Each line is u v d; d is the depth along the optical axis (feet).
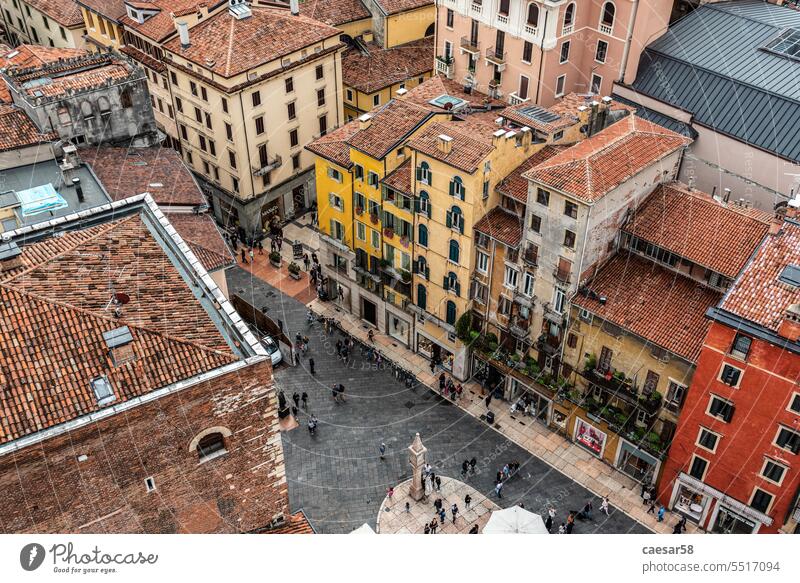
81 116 193.06
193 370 88.74
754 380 142.51
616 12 208.03
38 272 95.50
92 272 98.68
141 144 205.98
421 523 169.89
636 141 173.17
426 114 197.67
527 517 146.61
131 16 254.47
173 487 89.97
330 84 260.42
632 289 167.73
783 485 148.66
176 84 249.14
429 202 188.55
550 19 204.95
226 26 239.50
